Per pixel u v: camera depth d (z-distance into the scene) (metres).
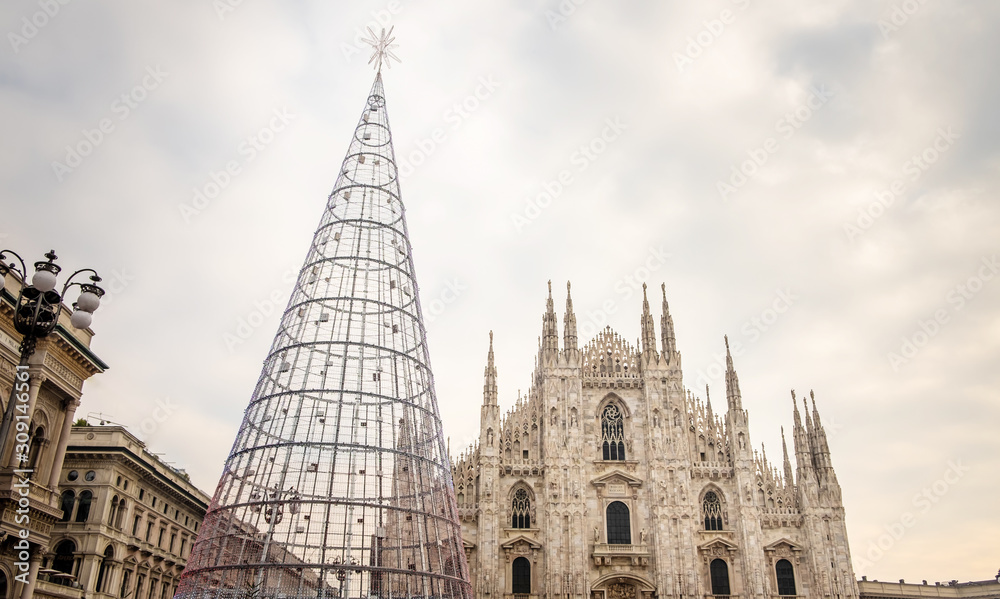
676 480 83.81
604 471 85.38
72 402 52.69
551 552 80.06
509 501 83.56
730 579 80.75
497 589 78.00
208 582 43.88
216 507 46.75
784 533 83.19
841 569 80.75
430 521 48.69
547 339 89.62
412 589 45.28
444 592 47.06
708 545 81.62
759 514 83.19
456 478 84.19
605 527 82.94
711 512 84.44
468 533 81.56
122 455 68.19
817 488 84.25
